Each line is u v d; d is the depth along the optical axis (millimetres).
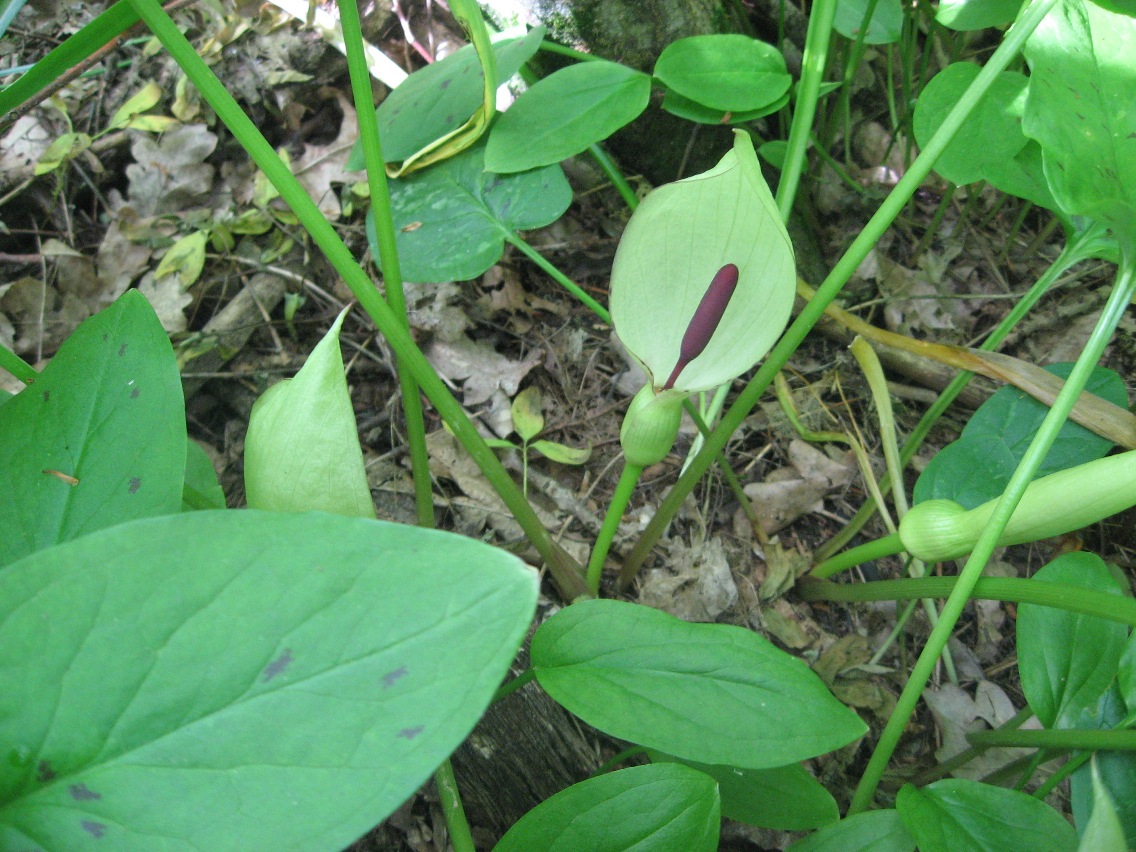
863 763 508
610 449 591
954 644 560
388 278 422
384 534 229
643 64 636
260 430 354
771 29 727
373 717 216
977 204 770
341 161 635
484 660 216
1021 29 384
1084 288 710
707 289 403
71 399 344
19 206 590
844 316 545
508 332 619
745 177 376
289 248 609
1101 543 606
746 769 379
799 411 623
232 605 224
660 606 531
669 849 316
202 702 222
